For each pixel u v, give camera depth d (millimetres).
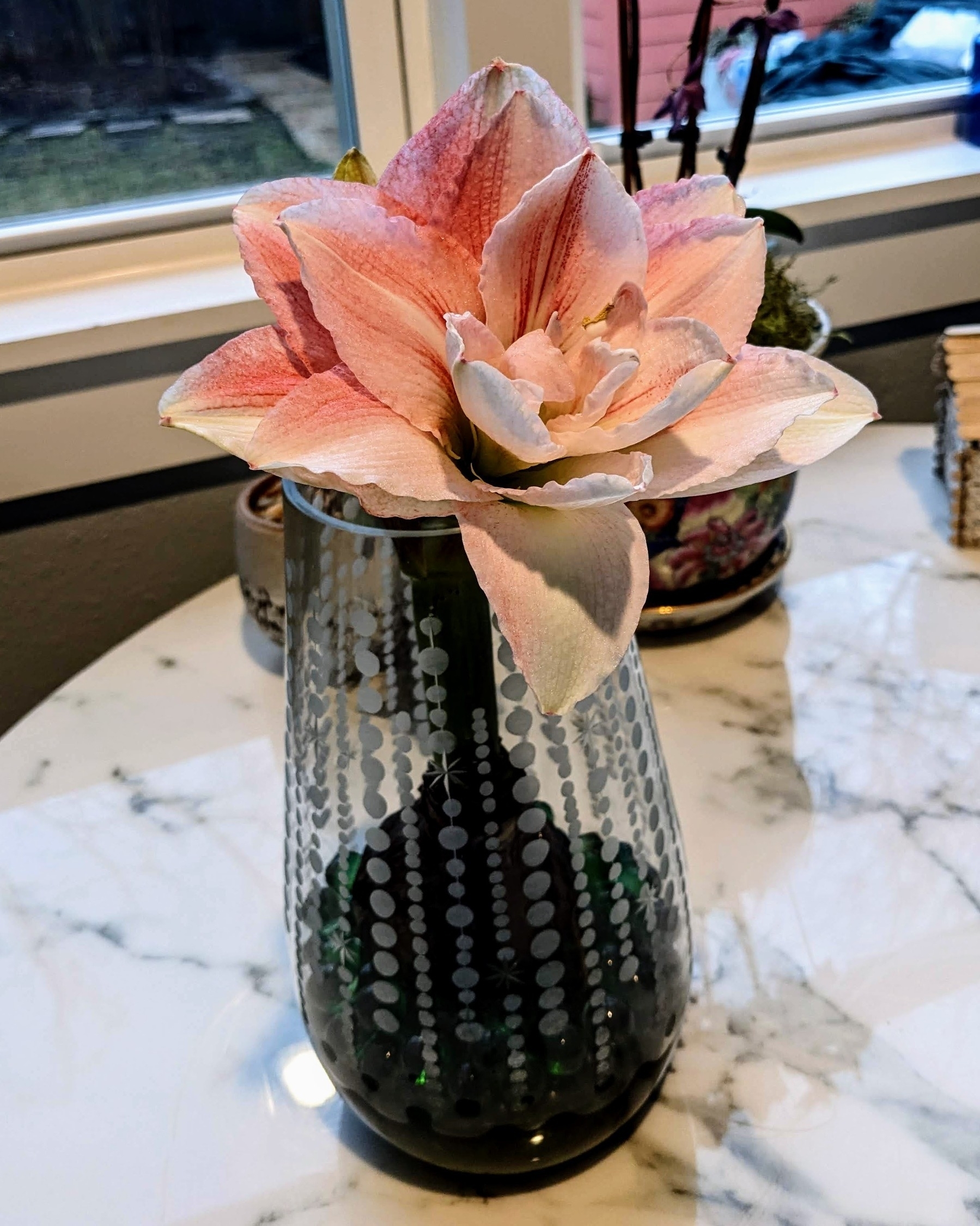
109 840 564
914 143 1021
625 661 328
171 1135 419
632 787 342
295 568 321
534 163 287
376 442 259
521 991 341
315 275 261
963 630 669
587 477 246
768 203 857
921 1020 441
